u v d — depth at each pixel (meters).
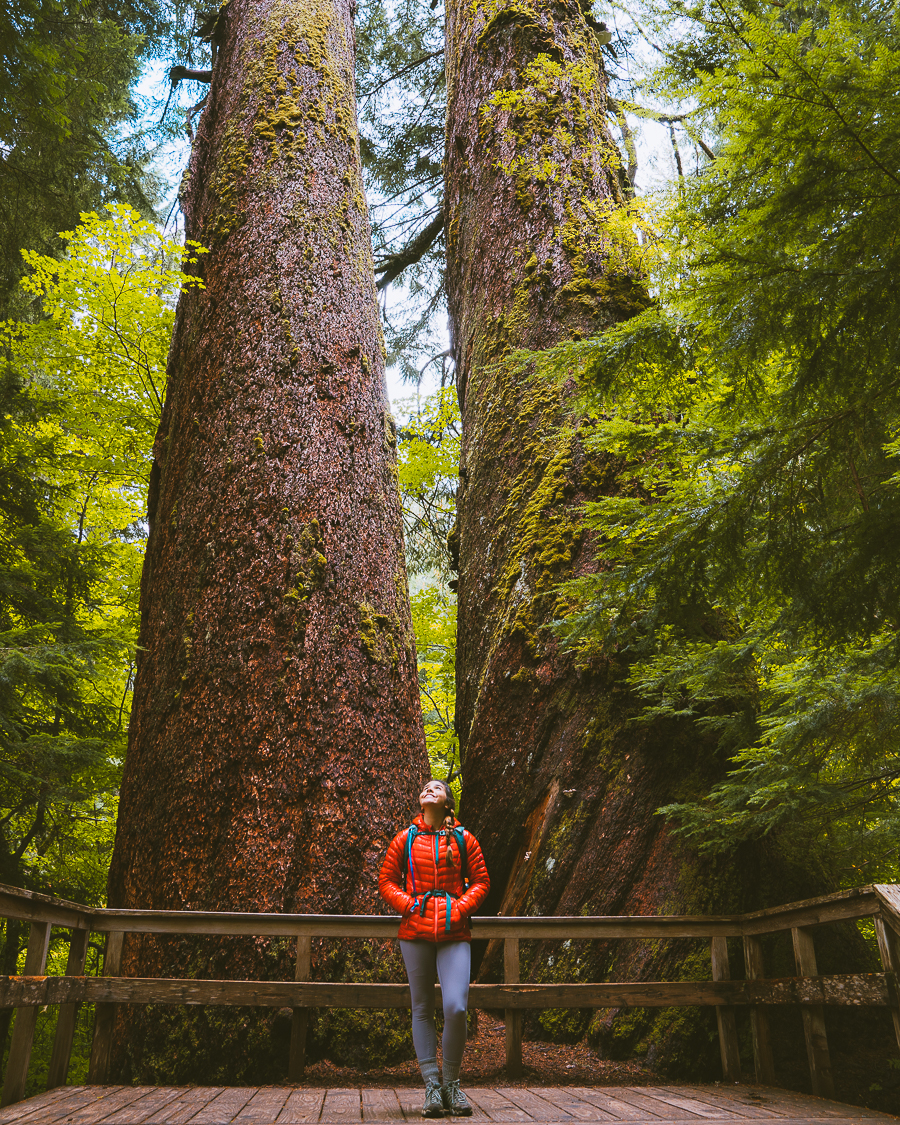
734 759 5.86
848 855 5.77
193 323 8.36
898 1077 5.42
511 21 10.83
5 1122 3.49
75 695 7.81
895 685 4.71
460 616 8.77
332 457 7.23
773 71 3.10
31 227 11.77
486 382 9.27
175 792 6.01
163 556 7.27
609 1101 4.19
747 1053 5.58
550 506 7.96
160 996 4.62
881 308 3.44
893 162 3.14
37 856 9.34
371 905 5.72
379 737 6.34
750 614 5.11
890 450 4.05
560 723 7.10
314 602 6.50
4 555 8.11
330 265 8.27
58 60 7.69
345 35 10.73
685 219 3.62
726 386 4.38
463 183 10.83
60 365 9.12
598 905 6.28
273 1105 3.98
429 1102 3.67
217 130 9.77
